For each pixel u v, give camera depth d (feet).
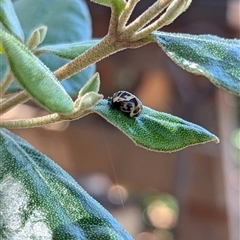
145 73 0.68
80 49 0.27
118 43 0.20
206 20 0.61
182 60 0.20
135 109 0.21
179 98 0.69
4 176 0.21
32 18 0.36
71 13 0.37
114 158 0.69
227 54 0.20
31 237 0.19
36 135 0.66
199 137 0.21
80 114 0.20
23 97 0.23
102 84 0.68
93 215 0.21
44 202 0.20
